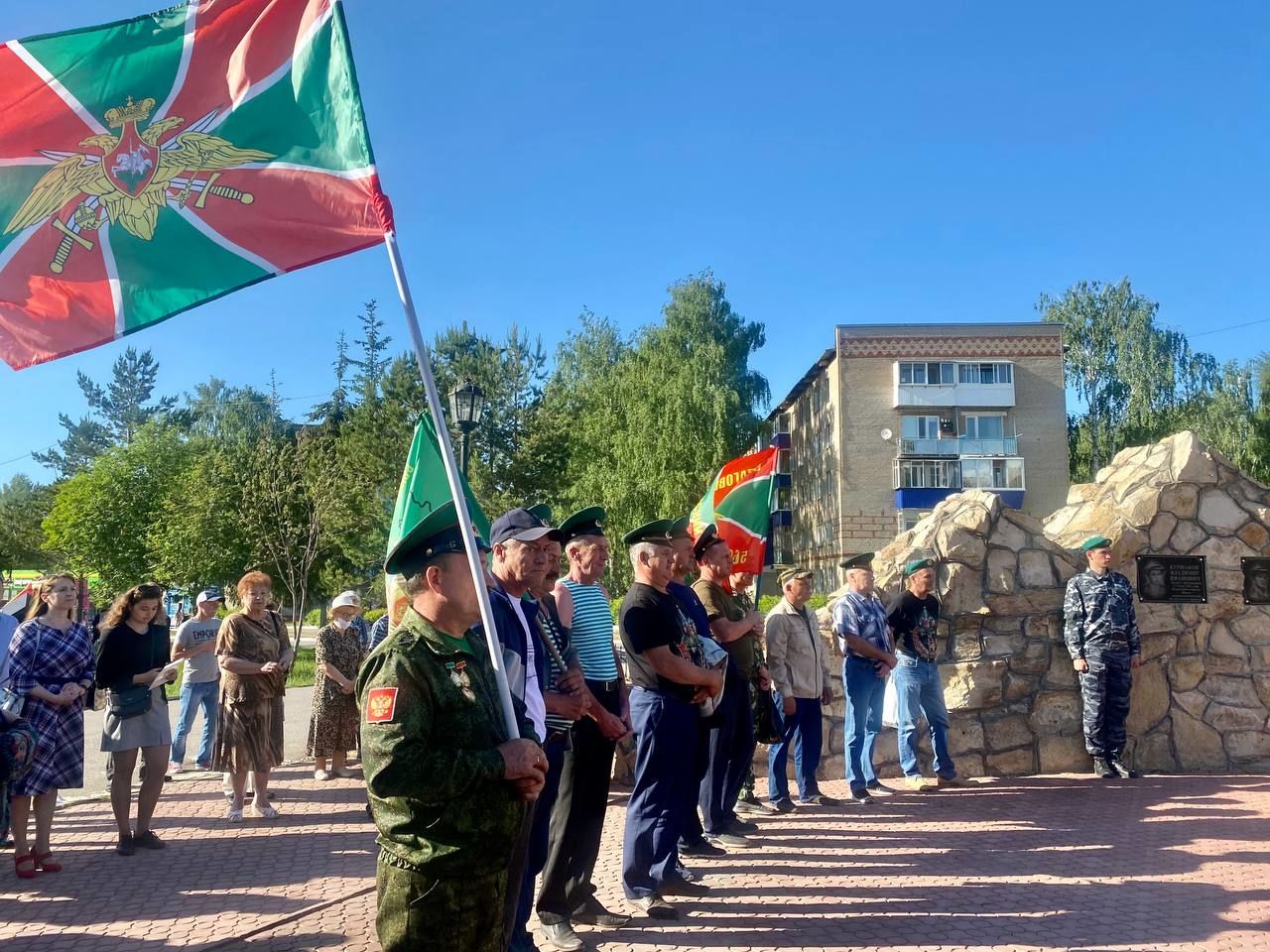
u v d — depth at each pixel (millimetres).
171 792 8586
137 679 6445
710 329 39156
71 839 6879
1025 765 8656
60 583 6184
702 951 4516
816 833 6668
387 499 27703
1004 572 8914
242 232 3830
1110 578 8586
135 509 33906
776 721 6793
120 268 3854
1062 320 43156
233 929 4918
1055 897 5258
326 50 3863
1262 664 9047
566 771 4672
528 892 4168
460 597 2924
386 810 2719
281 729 7676
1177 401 40875
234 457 30812
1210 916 4949
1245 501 9398
